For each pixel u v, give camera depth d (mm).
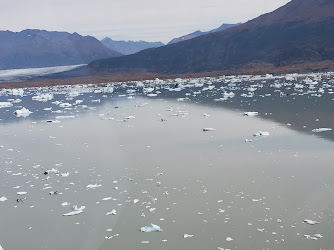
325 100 44781
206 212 16828
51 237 15477
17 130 38812
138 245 14516
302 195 17938
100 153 27219
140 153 26344
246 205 17266
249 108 43281
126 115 44188
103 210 17625
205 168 22281
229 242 14406
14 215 17594
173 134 31703
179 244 14438
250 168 21812
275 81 73812
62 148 29578
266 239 14484
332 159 22531
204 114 40812
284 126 32125
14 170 24391
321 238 14383
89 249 14430
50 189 20594
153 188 19812
